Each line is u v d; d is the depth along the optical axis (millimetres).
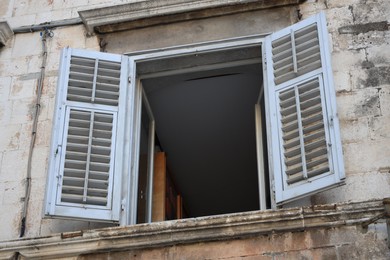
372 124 7969
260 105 9141
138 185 8766
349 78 8297
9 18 9570
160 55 8836
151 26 9070
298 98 8023
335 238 7188
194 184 11617
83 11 9148
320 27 8273
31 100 8883
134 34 9070
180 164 11086
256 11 8938
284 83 8203
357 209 7246
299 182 7594
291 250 7199
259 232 7305
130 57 8867
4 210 8172
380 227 7164
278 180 7699
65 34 9305
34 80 9023
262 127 9062
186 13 9008
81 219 7773
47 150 8500
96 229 7582
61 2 9602
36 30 9391
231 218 7363
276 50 8438
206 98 9625
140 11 9039
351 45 8508
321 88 7957
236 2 8883
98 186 7996
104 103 8469
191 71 9008
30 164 8430
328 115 7766
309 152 7719
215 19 8969
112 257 7484
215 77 9211
